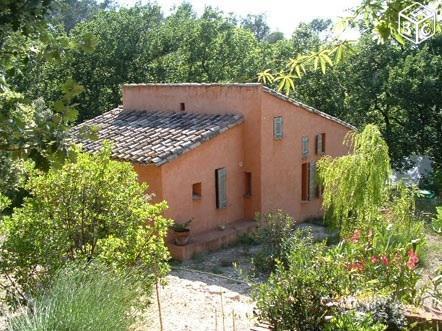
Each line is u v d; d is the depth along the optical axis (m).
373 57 21.47
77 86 3.41
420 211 13.76
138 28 25.11
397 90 20.41
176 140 12.81
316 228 14.74
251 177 14.25
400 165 22.70
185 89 14.82
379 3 2.98
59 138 3.33
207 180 13.27
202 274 10.59
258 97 13.83
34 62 3.54
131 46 24.59
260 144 14.01
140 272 5.94
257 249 12.67
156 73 25.33
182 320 6.84
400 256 6.47
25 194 10.20
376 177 9.60
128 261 5.99
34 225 5.91
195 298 7.96
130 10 26.05
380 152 9.66
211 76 25.20
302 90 22.91
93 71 24.22
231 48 25.47
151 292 6.18
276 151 14.59
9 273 5.94
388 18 2.99
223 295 8.36
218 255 12.25
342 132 17.11
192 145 12.54
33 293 5.52
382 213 9.59
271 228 11.02
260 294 5.66
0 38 3.20
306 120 15.60
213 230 13.35
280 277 5.56
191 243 12.16
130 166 6.70
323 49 3.43
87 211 6.35
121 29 24.75
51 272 5.57
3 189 4.33
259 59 24.88
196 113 14.63
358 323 4.84
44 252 5.71
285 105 14.74
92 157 6.60
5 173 3.84
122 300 4.76
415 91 20.08
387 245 6.81
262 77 3.90
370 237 7.27
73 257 6.14
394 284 6.12
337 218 10.14
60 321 4.09
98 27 24.61
